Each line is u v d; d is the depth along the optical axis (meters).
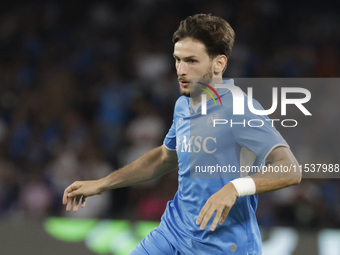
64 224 15.73
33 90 27.64
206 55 8.51
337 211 20.42
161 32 29.98
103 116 26.02
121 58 29.12
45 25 30.75
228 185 7.84
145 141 24.56
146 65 28.27
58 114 26.22
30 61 29.31
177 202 9.38
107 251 15.41
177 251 9.09
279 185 7.87
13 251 15.58
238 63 28.00
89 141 24.25
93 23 30.67
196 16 8.66
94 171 23.23
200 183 8.59
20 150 24.80
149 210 20.95
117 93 26.88
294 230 15.15
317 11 30.97
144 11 30.89
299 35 30.11
